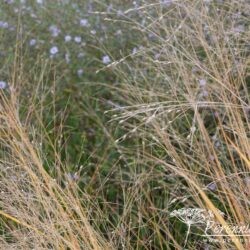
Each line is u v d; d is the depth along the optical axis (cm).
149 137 446
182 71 388
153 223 363
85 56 552
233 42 427
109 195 427
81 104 516
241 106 358
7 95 486
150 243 361
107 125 492
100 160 448
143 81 483
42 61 517
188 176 345
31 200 340
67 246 329
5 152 391
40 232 319
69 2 593
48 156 439
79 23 580
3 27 552
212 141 407
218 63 403
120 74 514
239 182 333
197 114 357
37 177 333
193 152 383
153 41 518
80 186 434
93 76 537
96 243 305
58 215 330
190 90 375
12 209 330
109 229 368
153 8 516
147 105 374
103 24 569
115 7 562
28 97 470
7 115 349
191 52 438
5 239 355
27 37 559
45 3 586
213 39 404
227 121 414
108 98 525
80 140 478
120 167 424
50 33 563
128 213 386
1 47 539
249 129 367
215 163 382
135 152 435
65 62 541
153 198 395
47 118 481
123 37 555
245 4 430
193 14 399
